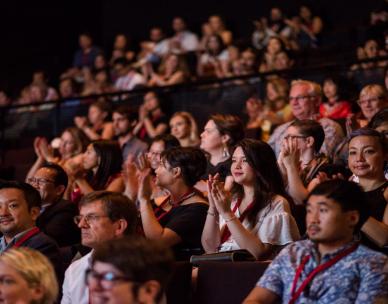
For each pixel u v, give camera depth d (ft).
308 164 17.88
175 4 46.85
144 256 9.14
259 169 15.08
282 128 22.18
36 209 16.47
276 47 32.17
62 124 31.94
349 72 25.70
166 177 16.78
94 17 49.39
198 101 28.91
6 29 48.01
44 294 10.97
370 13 39.17
